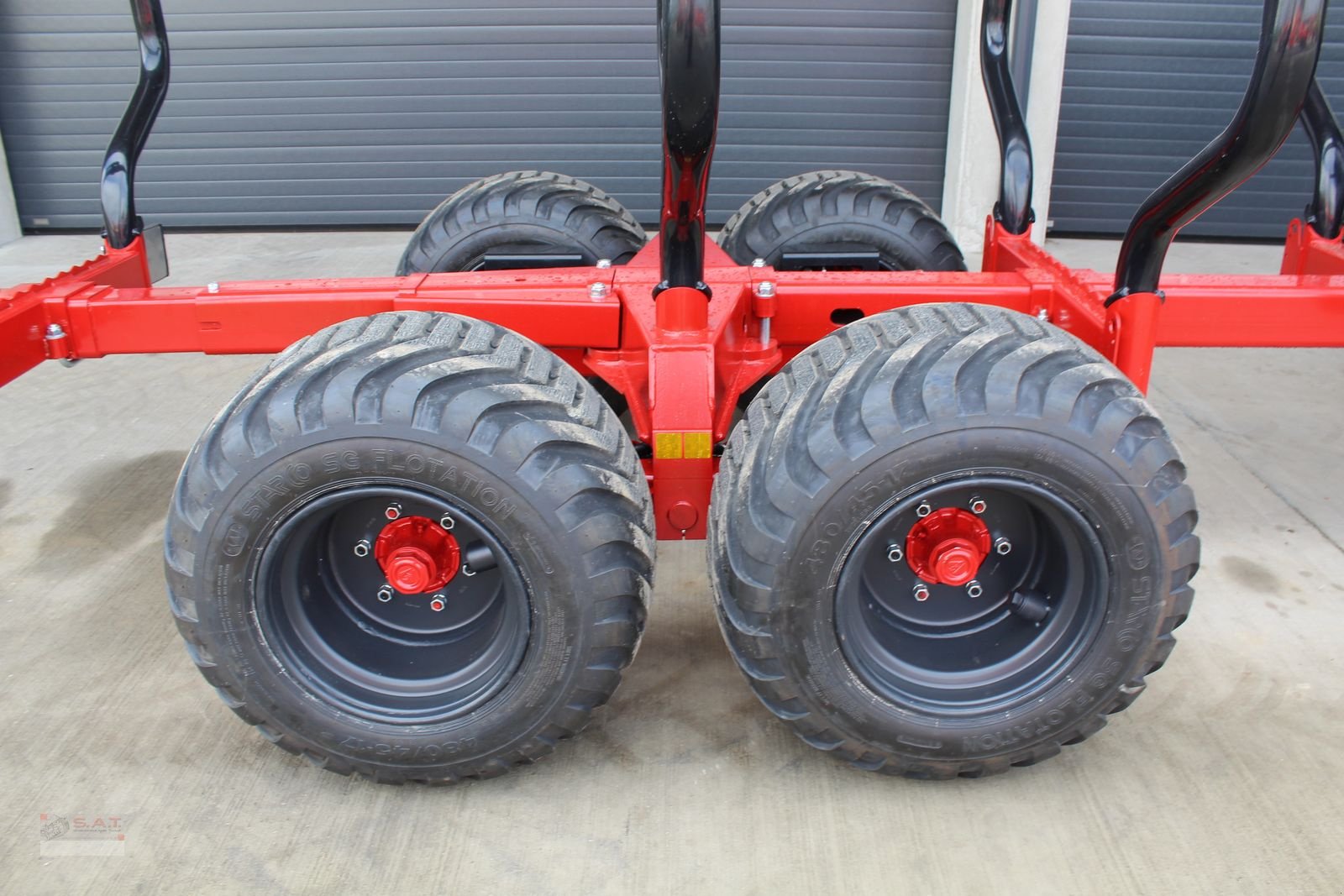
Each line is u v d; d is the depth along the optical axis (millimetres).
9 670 2492
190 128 6730
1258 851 1928
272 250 6457
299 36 6512
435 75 6578
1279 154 6590
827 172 3465
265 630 1904
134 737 2262
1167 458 1802
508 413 1812
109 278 2828
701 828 1991
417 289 2480
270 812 2047
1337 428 3855
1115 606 1869
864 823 1999
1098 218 6875
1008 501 1967
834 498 1759
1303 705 2330
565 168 6773
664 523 2182
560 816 2023
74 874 1897
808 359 1984
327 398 1774
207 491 1803
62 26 6562
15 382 4332
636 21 6410
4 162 6777
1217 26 6375
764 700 1960
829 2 6387
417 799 2078
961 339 1847
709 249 2869
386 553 1976
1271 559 2947
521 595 1863
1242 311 2436
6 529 3162
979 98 6188
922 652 2008
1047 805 2043
